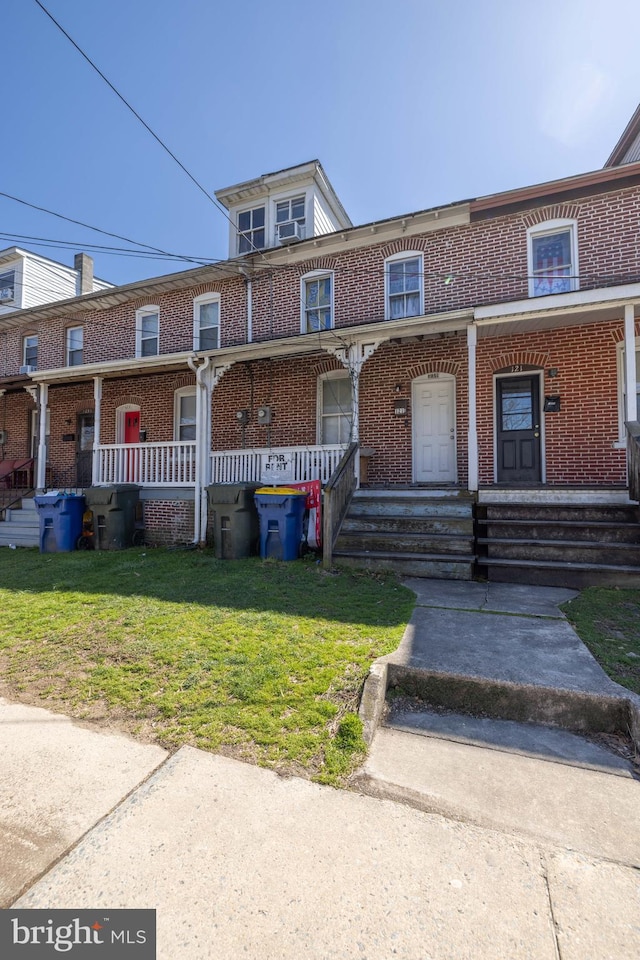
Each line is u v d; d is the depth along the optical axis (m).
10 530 10.32
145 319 12.45
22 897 1.70
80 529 9.32
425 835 1.99
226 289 11.41
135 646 3.92
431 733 2.86
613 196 8.29
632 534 6.05
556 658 3.50
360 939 1.52
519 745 2.73
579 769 2.50
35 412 13.77
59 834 2.00
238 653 3.71
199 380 9.20
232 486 7.71
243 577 6.21
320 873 1.79
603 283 8.23
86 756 2.54
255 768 2.42
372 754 2.60
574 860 1.86
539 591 5.50
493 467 8.89
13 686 3.36
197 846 1.92
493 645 3.77
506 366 8.84
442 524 6.76
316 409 10.32
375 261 9.91
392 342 9.51
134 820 2.07
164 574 6.58
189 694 3.13
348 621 4.41
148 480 9.80
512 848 1.92
